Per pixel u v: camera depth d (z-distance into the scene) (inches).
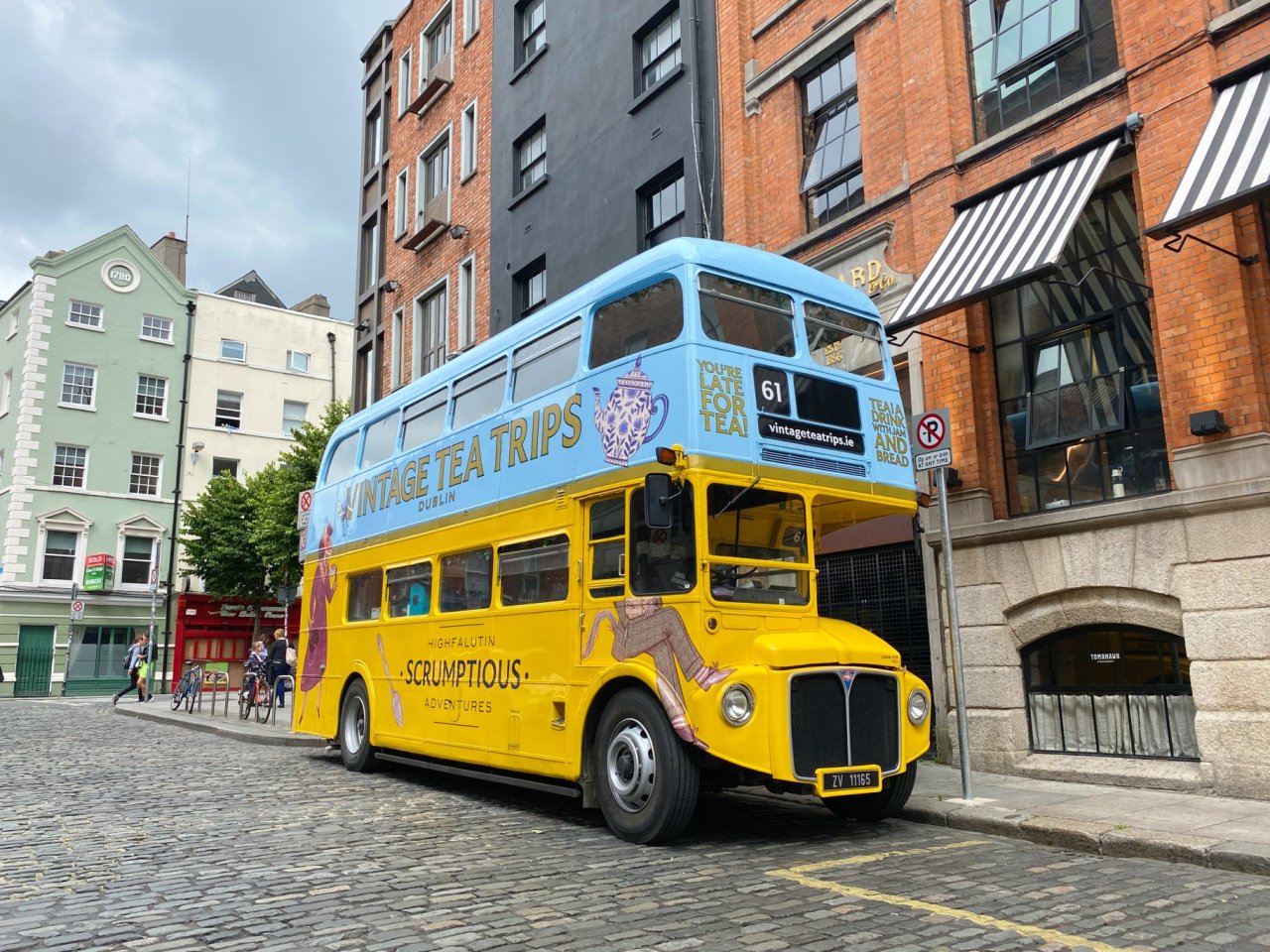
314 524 547.2
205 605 1435.8
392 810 339.3
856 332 339.3
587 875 235.5
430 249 936.9
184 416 1494.8
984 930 187.5
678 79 633.6
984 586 410.3
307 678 525.7
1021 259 363.3
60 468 1382.9
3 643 1294.3
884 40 499.8
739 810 343.0
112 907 204.8
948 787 354.9
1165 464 364.5
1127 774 350.9
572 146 736.3
